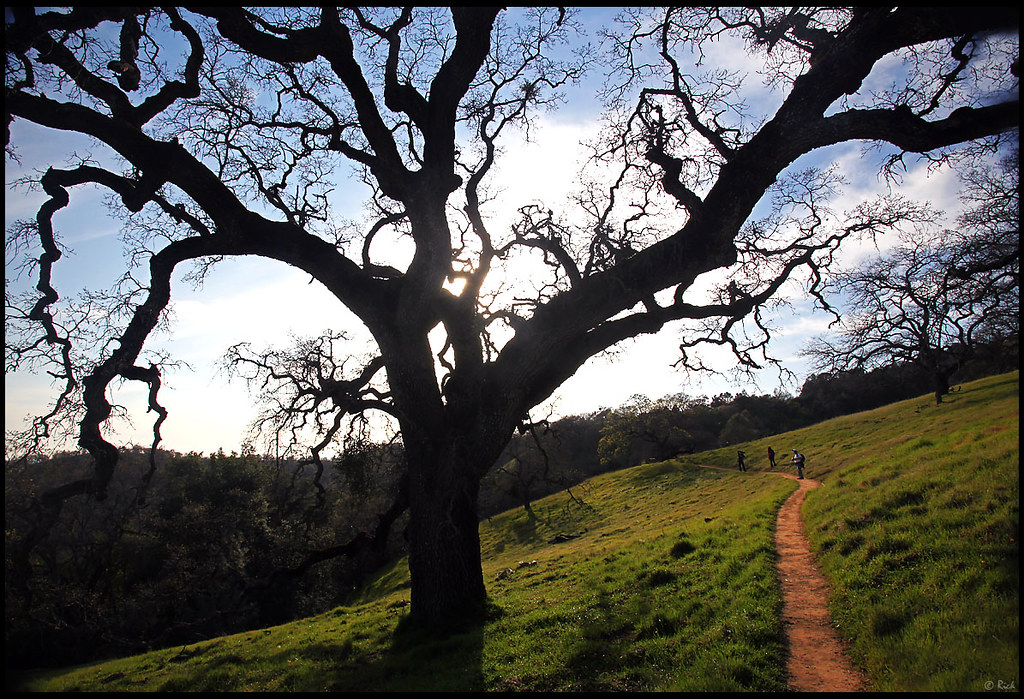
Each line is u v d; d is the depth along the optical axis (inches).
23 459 437.7
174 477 1659.7
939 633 290.5
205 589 1295.5
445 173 566.3
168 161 494.3
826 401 3275.1
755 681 285.0
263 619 1374.3
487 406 529.7
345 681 402.3
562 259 569.3
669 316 555.8
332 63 537.0
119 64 462.3
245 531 1427.2
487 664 379.9
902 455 800.9
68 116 464.8
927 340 1616.6
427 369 548.4
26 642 842.2
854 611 357.7
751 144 481.7
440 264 542.3
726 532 694.5
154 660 721.0
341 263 556.1
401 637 489.1
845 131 456.4
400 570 1616.6
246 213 530.9
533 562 992.9
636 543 847.1
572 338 540.4
